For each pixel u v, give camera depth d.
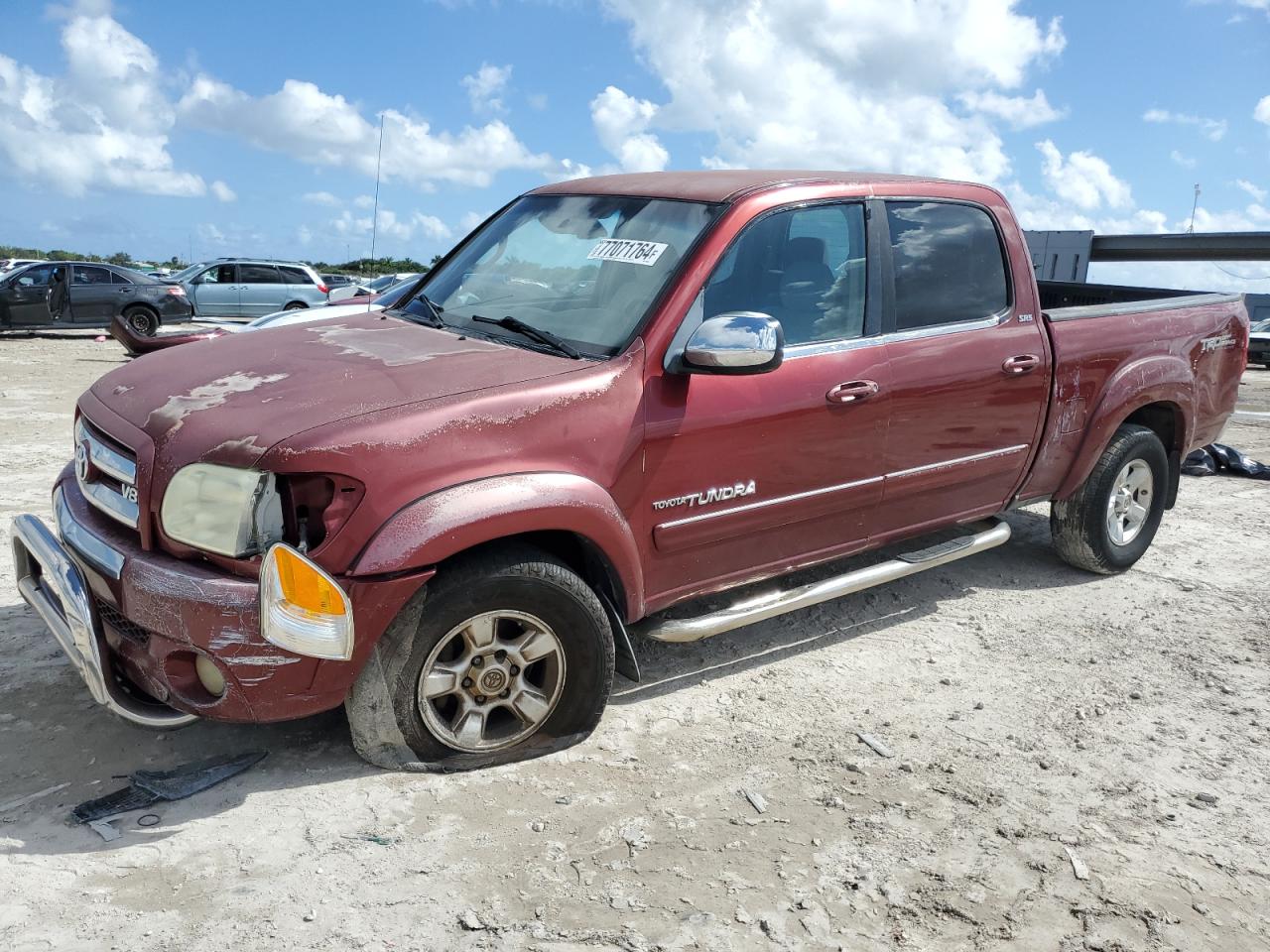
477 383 3.13
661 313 3.41
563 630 3.26
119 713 3.02
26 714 3.45
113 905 2.54
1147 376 5.04
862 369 3.88
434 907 2.60
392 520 2.84
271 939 2.45
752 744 3.52
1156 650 4.50
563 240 3.98
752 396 3.56
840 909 2.68
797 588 3.97
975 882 2.82
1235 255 42.53
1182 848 3.03
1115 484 5.16
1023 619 4.79
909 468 4.14
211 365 3.38
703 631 3.65
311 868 2.72
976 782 3.34
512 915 2.58
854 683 4.04
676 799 3.15
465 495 2.93
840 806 3.15
